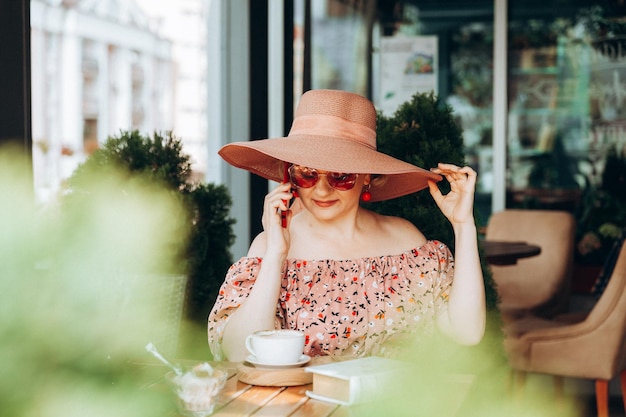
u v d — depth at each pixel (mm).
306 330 2188
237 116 4461
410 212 2816
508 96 7320
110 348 1831
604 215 7223
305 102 2275
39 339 1615
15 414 1555
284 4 4785
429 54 7266
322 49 6824
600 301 3682
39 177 2994
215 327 2201
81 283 1912
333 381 1746
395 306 2236
